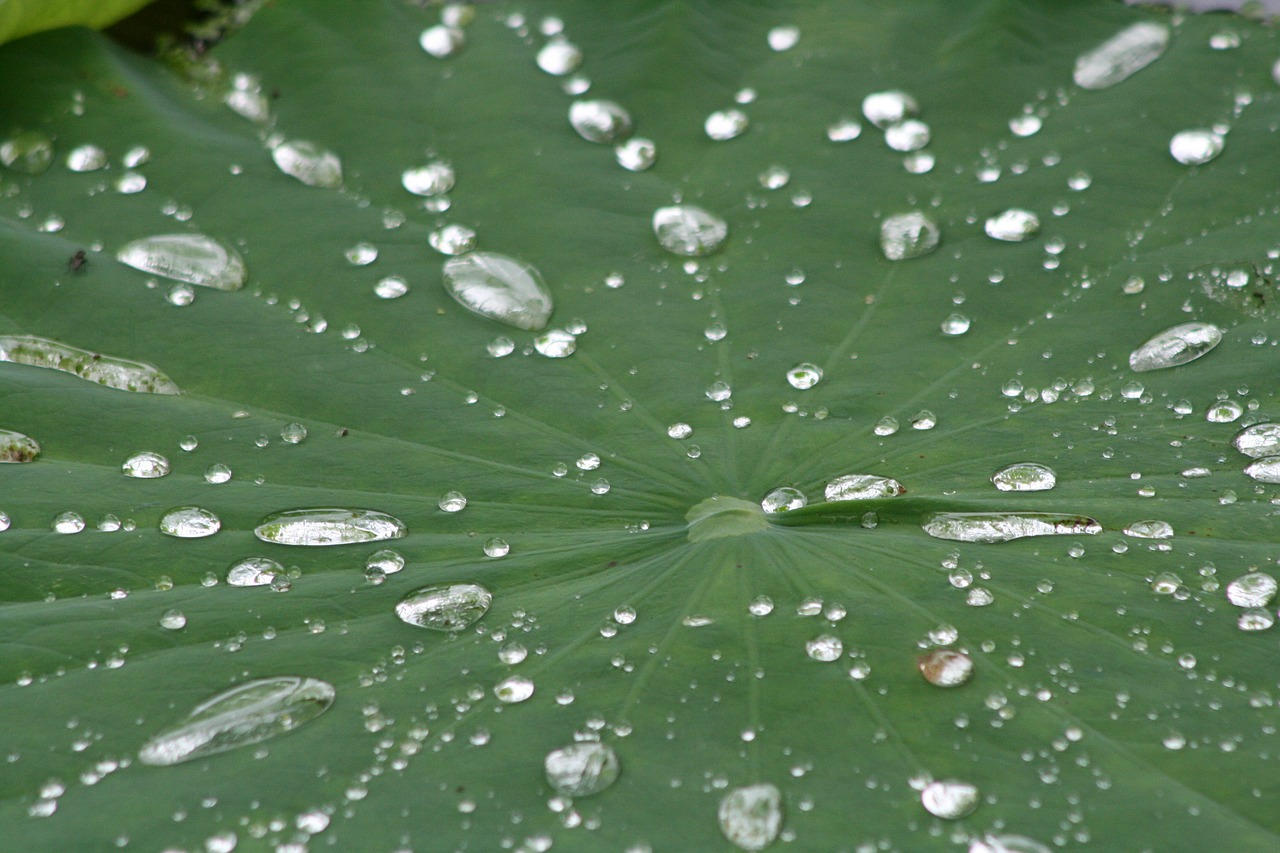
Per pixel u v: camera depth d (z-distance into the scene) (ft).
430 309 3.70
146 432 3.59
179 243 3.75
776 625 3.49
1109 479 3.57
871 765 3.40
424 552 3.54
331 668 3.46
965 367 3.66
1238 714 3.42
